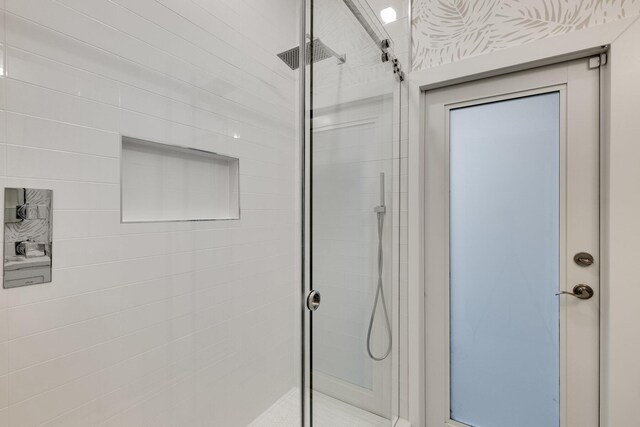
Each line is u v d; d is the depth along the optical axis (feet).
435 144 5.14
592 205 4.02
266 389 6.07
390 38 5.19
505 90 4.58
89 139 3.47
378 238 5.10
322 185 4.42
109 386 3.67
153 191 4.35
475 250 4.89
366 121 4.93
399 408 5.27
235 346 5.43
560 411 4.27
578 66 4.09
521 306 4.56
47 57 3.13
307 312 4.26
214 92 5.01
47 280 3.15
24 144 2.98
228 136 5.29
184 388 4.56
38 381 3.09
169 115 4.33
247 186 5.70
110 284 3.68
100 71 3.56
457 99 4.95
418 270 5.12
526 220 4.51
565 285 4.21
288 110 6.64
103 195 3.60
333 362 4.50
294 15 6.74
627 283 3.59
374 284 5.05
